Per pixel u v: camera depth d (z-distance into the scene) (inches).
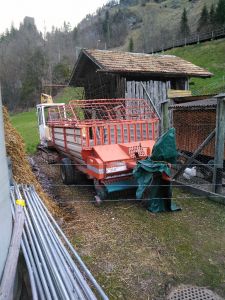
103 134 219.1
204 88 920.3
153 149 197.0
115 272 131.4
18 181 190.2
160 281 126.0
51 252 102.3
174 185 253.3
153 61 453.1
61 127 273.4
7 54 1999.3
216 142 218.5
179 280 126.7
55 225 129.0
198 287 122.6
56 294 81.4
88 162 212.7
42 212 137.9
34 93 1739.7
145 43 2554.1
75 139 235.9
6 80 1868.8
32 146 498.9
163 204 199.3
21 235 106.0
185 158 319.0
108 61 408.8
